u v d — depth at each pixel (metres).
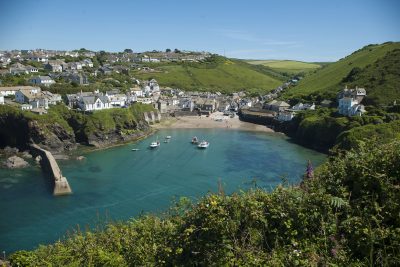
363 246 11.38
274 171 85.44
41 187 73.56
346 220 11.98
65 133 115.00
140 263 14.84
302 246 12.01
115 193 69.25
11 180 78.56
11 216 57.97
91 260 16.95
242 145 119.06
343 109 131.62
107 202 64.25
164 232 15.73
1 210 60.59
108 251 17.44
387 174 13.19
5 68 182.50
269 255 11.87
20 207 62.03
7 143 111.38
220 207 13.65
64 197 67.19
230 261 12.08
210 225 13.27
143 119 146.75
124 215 57.72
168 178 79.19
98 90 161.62
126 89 187.00
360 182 13.41
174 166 90.25
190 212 14.80
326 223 12.22
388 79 147.62
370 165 13.68
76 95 142.12
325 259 11.16
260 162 94.94
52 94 141.12
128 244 17.16
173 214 17.88
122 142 123.62
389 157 13.62
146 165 91.56
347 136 94.00
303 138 124.12
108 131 122.94
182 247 13.66
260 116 168.62
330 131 114.00
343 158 15.52
